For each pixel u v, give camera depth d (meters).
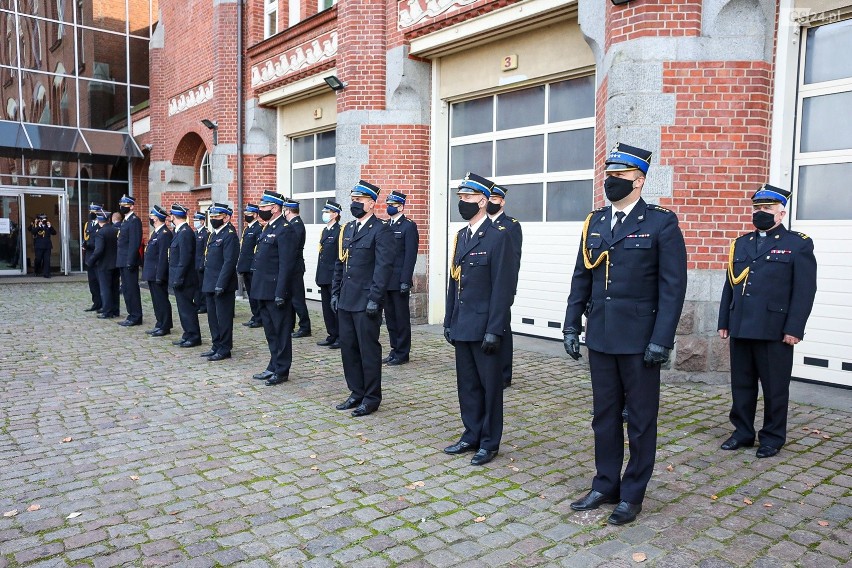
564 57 8.97
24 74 19.92
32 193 20.38
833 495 4.19
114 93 21.44
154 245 10.03
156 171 19.69
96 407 6.25
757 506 4.04
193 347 9.26
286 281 6.96
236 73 15.05
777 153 6.87
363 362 5.97
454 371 7.77
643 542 3.61
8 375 7.52
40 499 4.18
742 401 5.04
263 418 5.91
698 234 6.80
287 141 15.05
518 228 6.69
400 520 3.89
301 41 12.94
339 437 5.40
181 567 3.35
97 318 11.98
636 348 3.79
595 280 4.01
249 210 9.33
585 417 5.90
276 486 4.39
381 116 10.98
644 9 6.73
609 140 7.12
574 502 4.06
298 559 3.44
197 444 5.21
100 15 21.08
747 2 6.62
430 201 11.10
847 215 6.64
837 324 6.73
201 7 16.58
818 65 6.79
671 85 6.74
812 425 5.57
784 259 4.84
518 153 9.98
